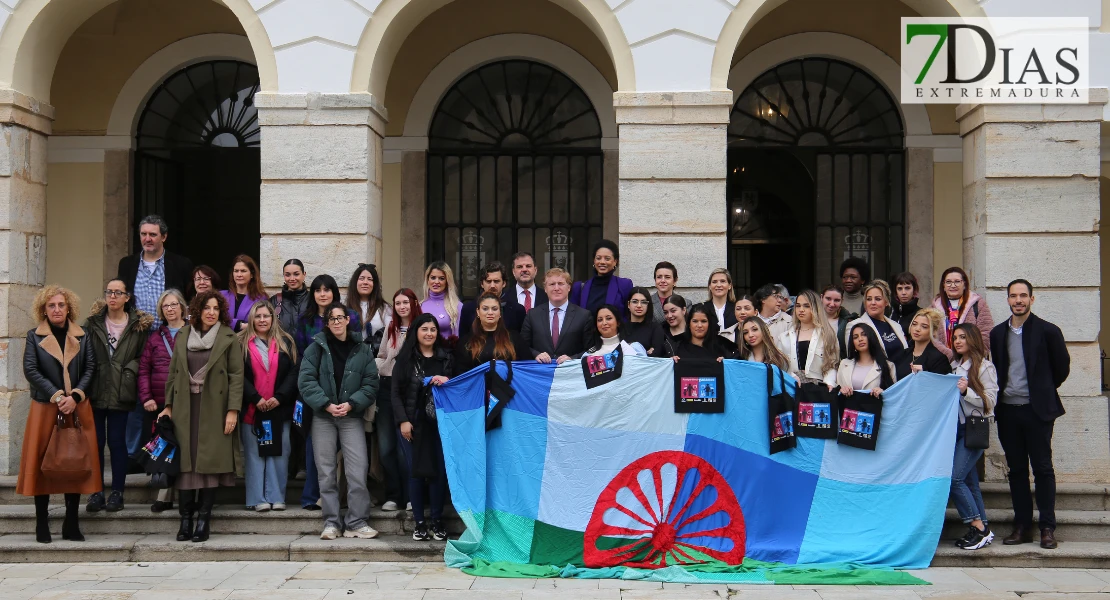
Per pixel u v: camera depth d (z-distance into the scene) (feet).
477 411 24.12
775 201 37.06
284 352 25.62
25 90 29.55
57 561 24.02
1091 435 27.94
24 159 29.55
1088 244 28.30
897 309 27.86
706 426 23.98
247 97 37.35
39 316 24.76
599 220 36.76
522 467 24.09
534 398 24.25
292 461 27.78
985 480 27.99
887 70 35.81
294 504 27.07
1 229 28.71
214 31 36.50
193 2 36.40
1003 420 24.73
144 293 27.96
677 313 25.66
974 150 29.50
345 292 28.89
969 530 24.20
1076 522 25.12
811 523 23.73
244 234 37.42
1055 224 28.35
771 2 28.91
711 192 28.60
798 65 36.58
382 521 25.48
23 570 23.20
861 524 23.63
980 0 28.86
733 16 28.78
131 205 36.70
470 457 23.93
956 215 35.65
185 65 37.09
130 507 26.45
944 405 23.70
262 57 29.30
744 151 36.81
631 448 24.00
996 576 22.65
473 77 36.99
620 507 23.73
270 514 25.50
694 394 24.03
